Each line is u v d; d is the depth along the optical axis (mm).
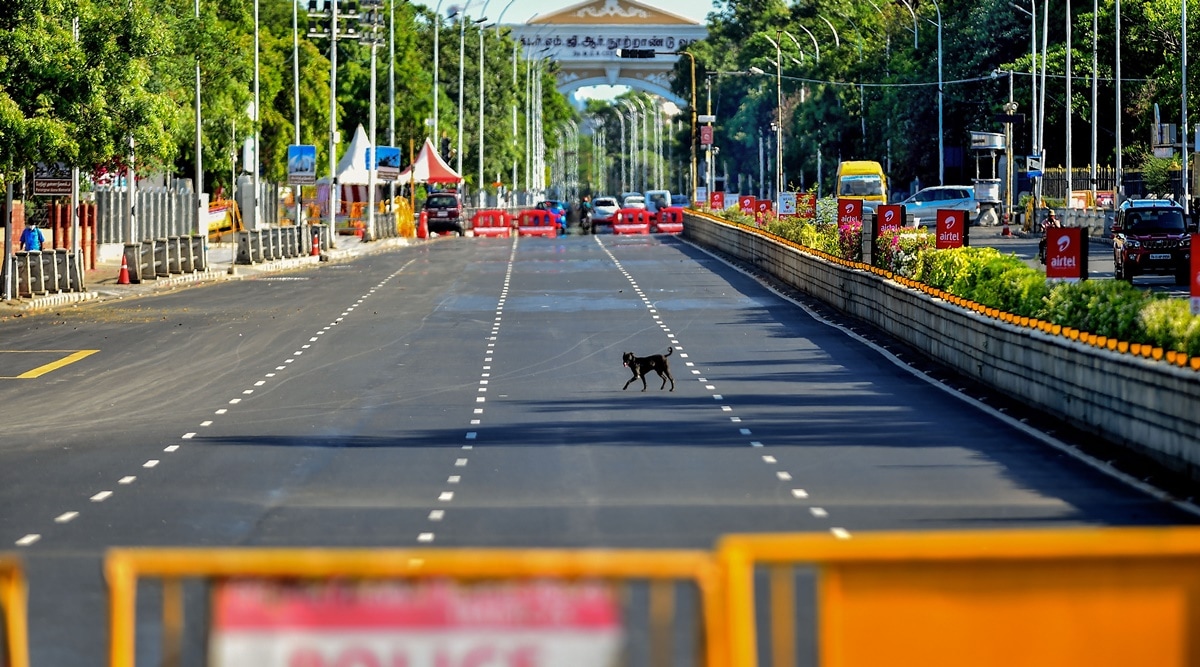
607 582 16625
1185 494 40969
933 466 46219
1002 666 16828
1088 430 51250
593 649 16531
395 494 42812
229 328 91750
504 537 36750
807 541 16906
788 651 17469
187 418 58438
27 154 104125
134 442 52781
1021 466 45969
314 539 36938
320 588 16500
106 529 38500
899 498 41281
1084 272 63062
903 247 89812
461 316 99000
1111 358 48656
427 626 16469
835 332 87688
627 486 43500
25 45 101812
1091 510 39250
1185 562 16797
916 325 77375
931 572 16859
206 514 40250
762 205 168375
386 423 56812
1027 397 58344
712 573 16672
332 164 191250
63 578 32812
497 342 84375
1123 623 16875
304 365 74625
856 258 101125
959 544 16828
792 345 81688
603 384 67438
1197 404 41812
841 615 16859
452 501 41594
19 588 18000
